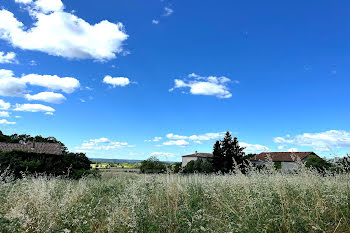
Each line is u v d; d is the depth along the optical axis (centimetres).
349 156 725
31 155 2050
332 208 551
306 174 595
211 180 953
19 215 473
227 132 4644
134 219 492
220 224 502
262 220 457
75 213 569
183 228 473
